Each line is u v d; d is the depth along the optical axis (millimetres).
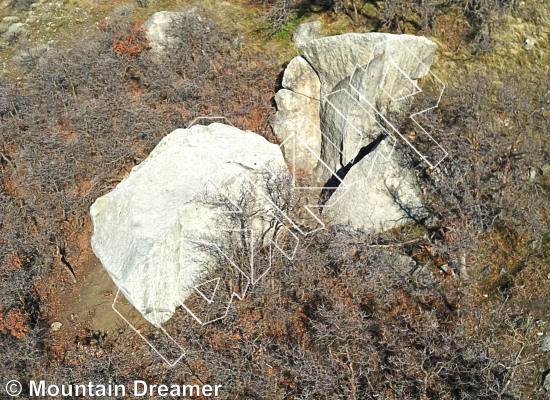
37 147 16156
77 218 15719
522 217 13273
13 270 13977
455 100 14789
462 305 12453
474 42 16250
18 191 16297
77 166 16188
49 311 14547
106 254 13656
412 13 17484
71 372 12984
